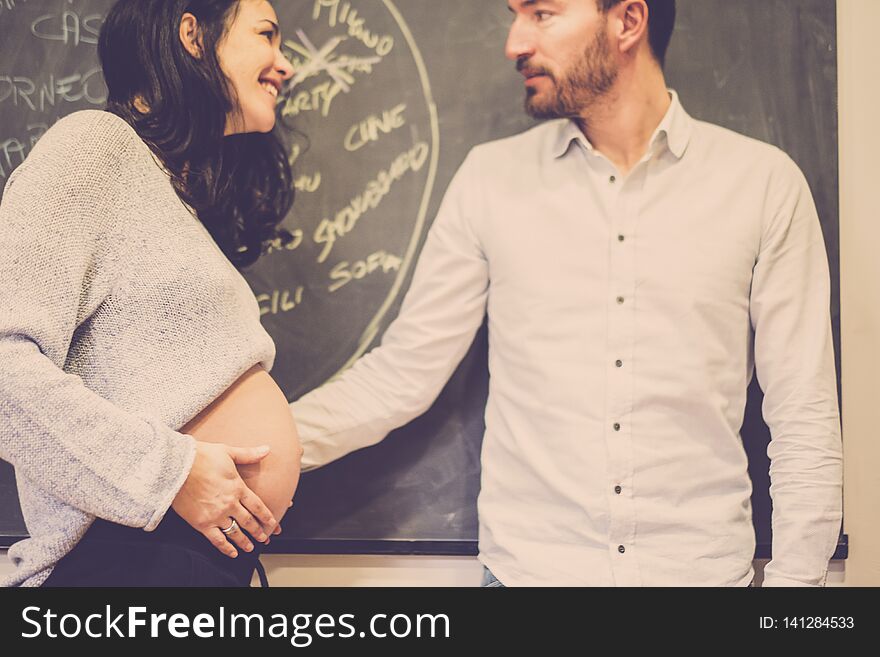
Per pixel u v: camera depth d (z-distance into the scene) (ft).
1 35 5.50
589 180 4.91
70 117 3.90
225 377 3.86
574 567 4.56
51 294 3.51
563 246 4.85
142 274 3.80
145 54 4.26
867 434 5.28
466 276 5.12
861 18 5.38
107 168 3.78
